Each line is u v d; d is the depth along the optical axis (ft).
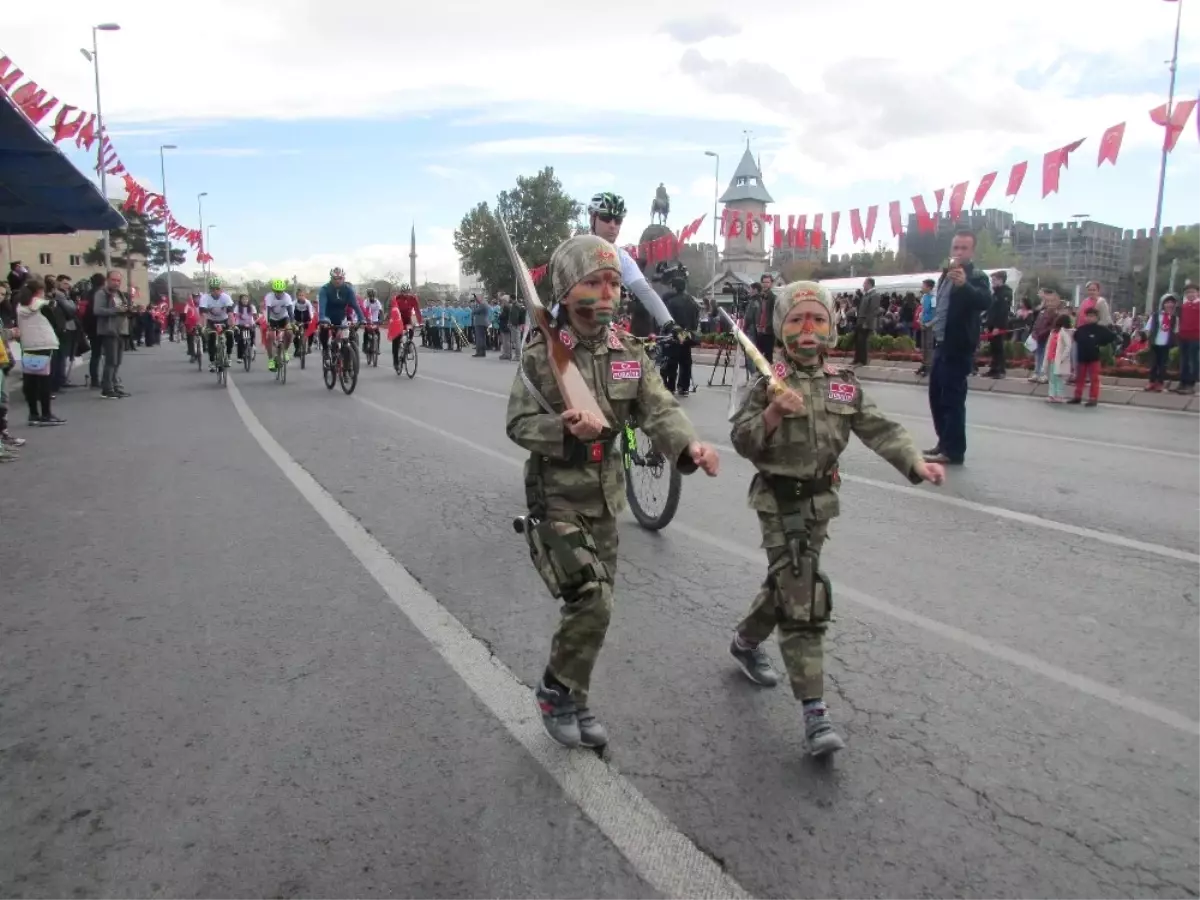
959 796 9.15
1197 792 9.25
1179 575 16.02
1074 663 12.34
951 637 13.21
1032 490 22.71
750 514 20.53
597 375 9.69
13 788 9.35
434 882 7.87
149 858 8.22
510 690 11.55
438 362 73.61
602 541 10.16
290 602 14.74
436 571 16.30
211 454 28.22
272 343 57.00
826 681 11.77
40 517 20.24
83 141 43.78
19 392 48.03
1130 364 52.42
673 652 12.75
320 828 8.64
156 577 16.03
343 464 26.43
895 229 43.04
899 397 46.44
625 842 8.41
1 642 13.12
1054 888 7.77
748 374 11.22
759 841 8.43
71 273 227.20
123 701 11.27
